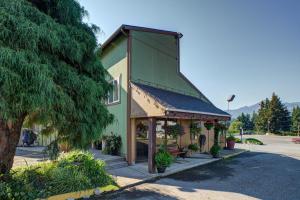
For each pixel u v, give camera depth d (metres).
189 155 15.09
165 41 14.45
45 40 5.34
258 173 10.62
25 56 4.80
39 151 14.49
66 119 6.20
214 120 15.23
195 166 11.96
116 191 7.52
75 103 6.22
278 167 12.16
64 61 6.26
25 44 4.95
